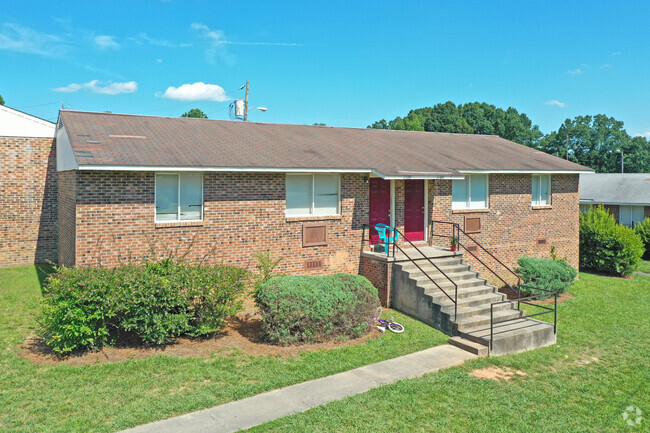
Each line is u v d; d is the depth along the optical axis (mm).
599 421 7863
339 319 11031
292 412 7543
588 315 14539
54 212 19422
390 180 16234
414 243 16625
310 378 8969
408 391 8508
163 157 12555
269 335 10531
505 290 17359
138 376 8664
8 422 6945
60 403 7574
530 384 9258
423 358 10250
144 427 6961
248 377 8859
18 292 14273
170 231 12703
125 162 11586
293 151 15477
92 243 11773
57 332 9312
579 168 19781
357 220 15523
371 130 21766
